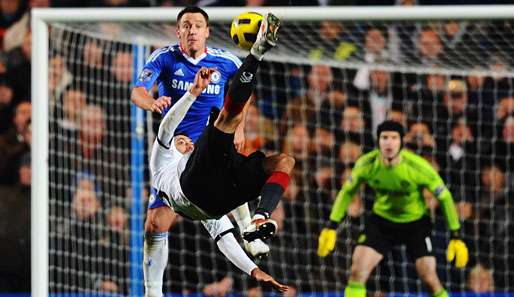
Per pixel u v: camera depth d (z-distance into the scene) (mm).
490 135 37438
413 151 37594
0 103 38000
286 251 36219
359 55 34375
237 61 25875
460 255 32312
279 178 20938
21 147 36969
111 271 35344
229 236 26094
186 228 36406
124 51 36250
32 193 29609
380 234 32938
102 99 36875
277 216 36062
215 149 20719
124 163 36062
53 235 33844
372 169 32500
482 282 36750
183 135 24109
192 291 36656
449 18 29031
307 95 37500
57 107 34781
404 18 29109
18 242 35000
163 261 26938
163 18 29562
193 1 40500
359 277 32531
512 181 37156
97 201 35281
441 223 37312
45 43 29812
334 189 36812
